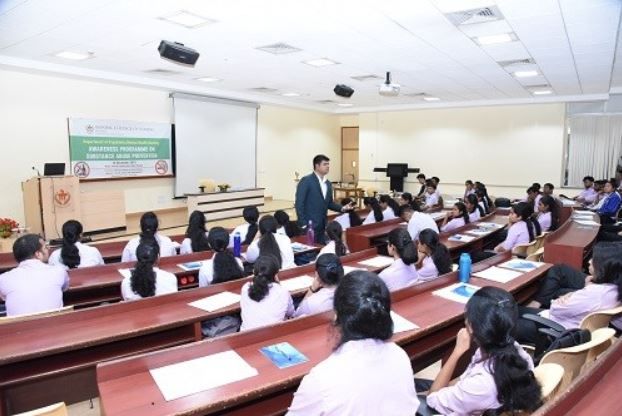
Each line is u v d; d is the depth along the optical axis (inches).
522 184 422.0
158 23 182.5
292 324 84.4
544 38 199.9
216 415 69.9
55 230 283.4
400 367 49.8
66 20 178.7
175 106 374.3
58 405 57.7
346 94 314.0
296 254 167.9
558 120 400.5
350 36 199.5
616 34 191.9
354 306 49.2
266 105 440.5
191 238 169.3
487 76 295.9
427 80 312.8
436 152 466.6
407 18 173.0
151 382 65.7
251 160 443.5
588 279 120.4
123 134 357.1
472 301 60.3
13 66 247.4
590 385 59.4
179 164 383.9
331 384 46.5
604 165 386.9
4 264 155.9
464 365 76.7
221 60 252.7
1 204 299.6
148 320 94.6
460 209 237.9
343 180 572.4
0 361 75.8
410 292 108.4
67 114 327.0
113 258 177.0
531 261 151.2
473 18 172.1
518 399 55.7
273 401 74.7
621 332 93.9
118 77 295.3
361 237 216.5
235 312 103.4
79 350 90.6
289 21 178.2
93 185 344.8
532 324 98.9
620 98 374.0
